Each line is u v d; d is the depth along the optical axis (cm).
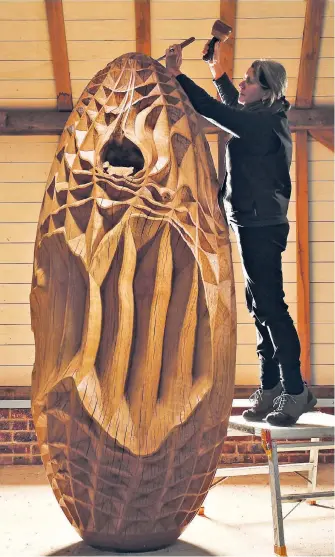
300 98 465
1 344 524
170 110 272
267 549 290
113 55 451
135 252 252
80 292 254
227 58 446
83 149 266
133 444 246
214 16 432
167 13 432
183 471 258
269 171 282
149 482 254
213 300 257
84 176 262
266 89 288
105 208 254
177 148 267
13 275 513
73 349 253
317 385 529
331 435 287
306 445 305
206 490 278
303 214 493
